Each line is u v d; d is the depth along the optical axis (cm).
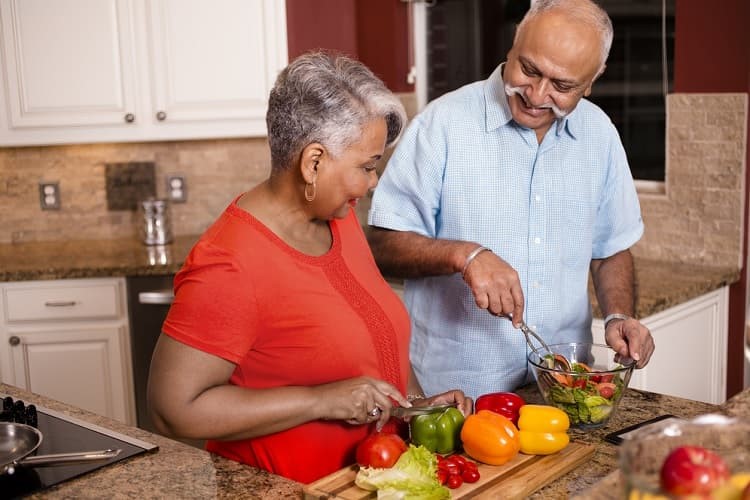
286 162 144
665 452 105
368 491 134
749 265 304
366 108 139
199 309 141
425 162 203
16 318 329
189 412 140
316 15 381
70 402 337
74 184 382
